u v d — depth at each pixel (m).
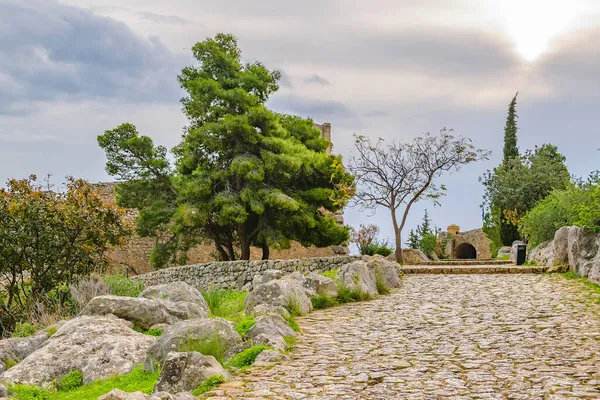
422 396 7.83
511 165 44.03
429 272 25.89
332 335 12.50
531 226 30.41
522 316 14.28
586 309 14.91
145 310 12.70
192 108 36.28
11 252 19.39
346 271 19.05
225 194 34.56
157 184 38.66
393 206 32.84
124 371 10.52
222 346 10.29
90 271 20.91
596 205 22.62
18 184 20.02
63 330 11.63
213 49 37.44
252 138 35.09
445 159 32.41
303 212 36.09
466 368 9.31
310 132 40.72
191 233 38.31
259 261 29.66
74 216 20.20
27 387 9.83
